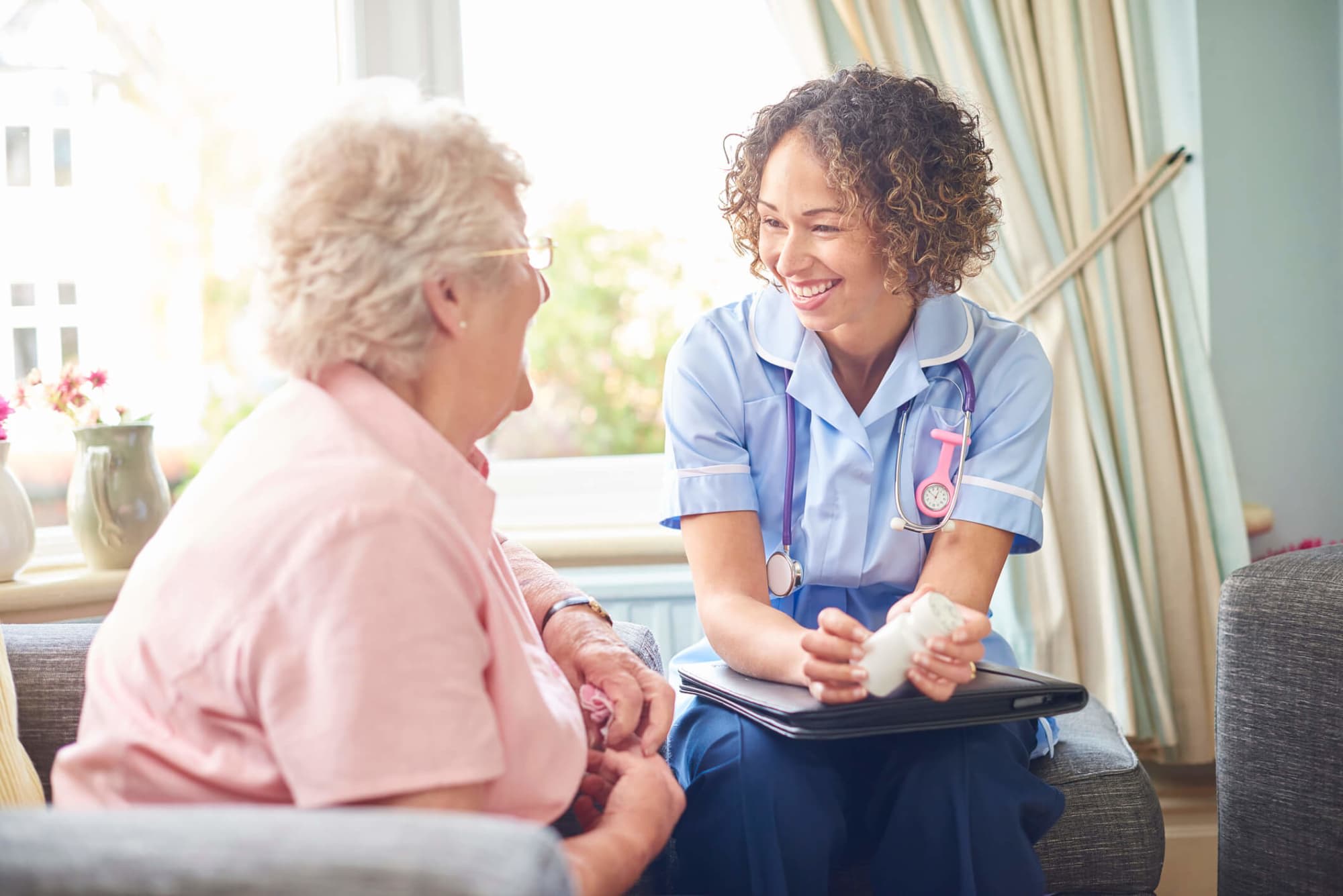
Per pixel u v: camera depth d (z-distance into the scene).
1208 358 2.10
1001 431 1.35
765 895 1.12
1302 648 1.26
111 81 2.27
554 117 2.39
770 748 1.15
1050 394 1.39
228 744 0.75
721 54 2.39
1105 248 2.07
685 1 2.38
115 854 0.53
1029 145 2.04
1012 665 1.38
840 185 1.24
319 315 0.84
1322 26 2.12
